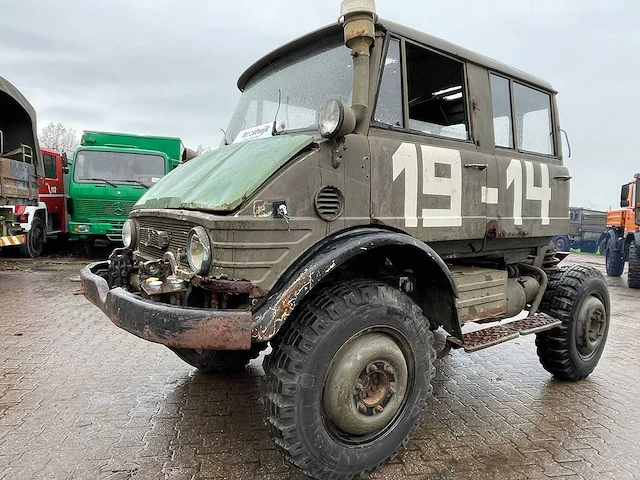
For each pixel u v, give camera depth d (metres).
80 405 3.71
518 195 4.00
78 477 2.77
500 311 3.91
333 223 2.75
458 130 3.71
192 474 2.83
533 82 4.35
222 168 2.91
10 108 9.51
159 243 3.02
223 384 4.17
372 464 2.78
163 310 2.38
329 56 3.29
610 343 5.89
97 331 5.74
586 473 2.94
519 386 4.35
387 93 3.10
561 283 4.48
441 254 3.68
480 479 2.86
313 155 2.67
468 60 3.65
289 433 2.48
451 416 3.69
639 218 10.94
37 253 12.77
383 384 2.81
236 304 2.64
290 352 2.53
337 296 2.67
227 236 2.44
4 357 4.77
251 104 3.80
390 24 3.10
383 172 2.97
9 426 3.36
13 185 9.06
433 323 3.30
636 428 3.54
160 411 3.64
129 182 12.00
